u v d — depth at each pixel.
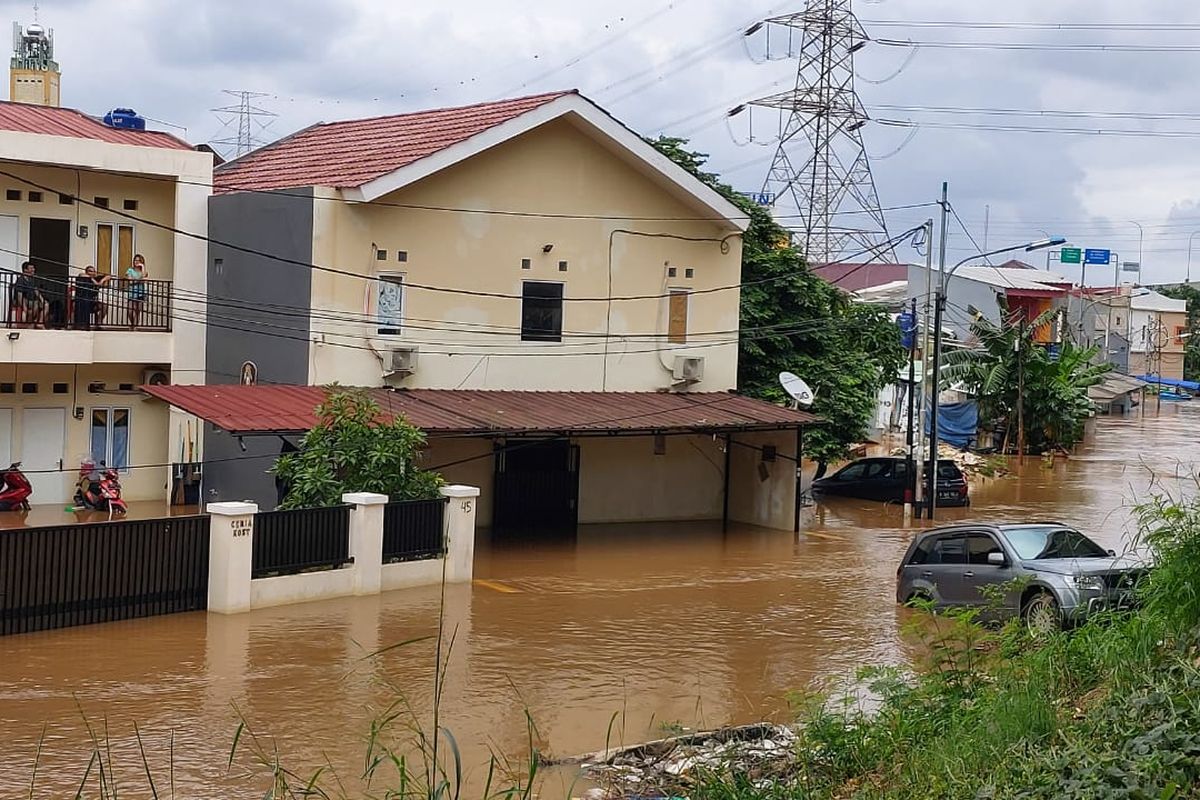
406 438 22.25
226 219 28.27
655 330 30.69
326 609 20.00
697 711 14.82
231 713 14.32
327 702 14.88
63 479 27.98
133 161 27.27
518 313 28.69
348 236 26.30
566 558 25.88
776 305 37.12
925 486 34.75
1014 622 12.59
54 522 25.58
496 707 14.95
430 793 8.83
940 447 48.81
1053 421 52.97
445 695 15.39
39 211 26.94
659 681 16.38
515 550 26.55
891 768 10.45
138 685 15.38
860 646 18.53
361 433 21.95
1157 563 12.38
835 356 38.06
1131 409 83.44
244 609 19.38
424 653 17.47
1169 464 49.94
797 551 27.77
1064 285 88.56
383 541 21.62
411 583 22.12
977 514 35.06
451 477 28.42
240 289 27.88
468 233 27.84
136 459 29.09
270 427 22.19
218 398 23.84
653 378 30.73
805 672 16.91
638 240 30.23
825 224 55.62
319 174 28.97
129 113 31.20
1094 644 11.73
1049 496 39.56
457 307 27.83
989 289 65.12
